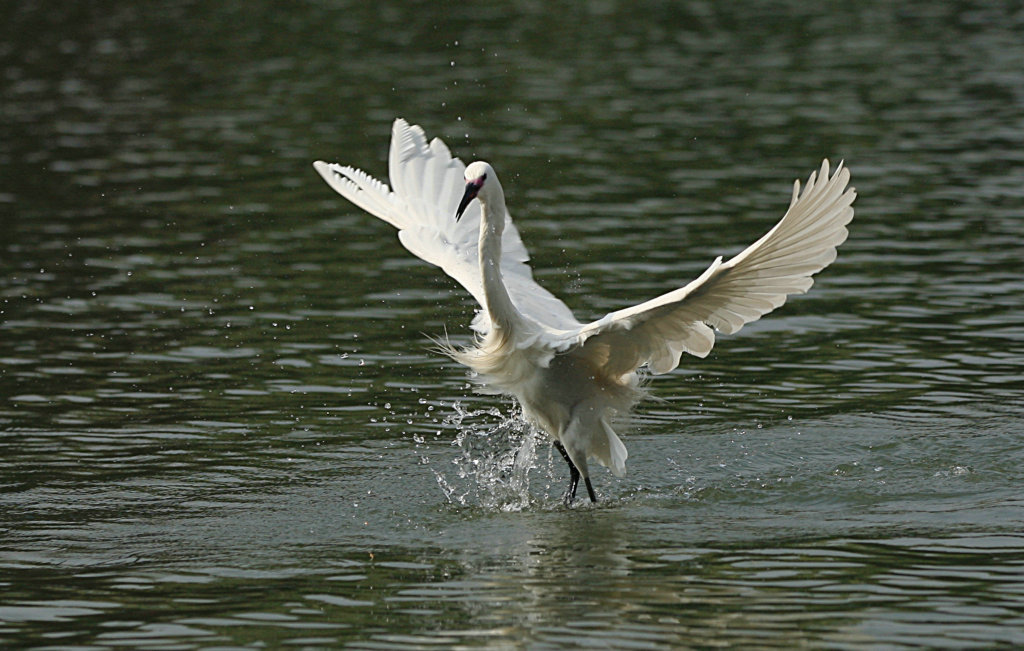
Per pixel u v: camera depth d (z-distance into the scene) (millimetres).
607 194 22266
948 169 23500
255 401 13844
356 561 9922
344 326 16312
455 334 15984
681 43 36719
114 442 12688
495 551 10125
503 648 8211
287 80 31906
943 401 13445
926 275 17750
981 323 15797
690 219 20734
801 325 16047
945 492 11273
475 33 38125
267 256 19312
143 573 9672
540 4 43094
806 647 8156
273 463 12250
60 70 33062
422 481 11914
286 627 8617
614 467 11680
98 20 39844
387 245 19953
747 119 27812
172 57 34688
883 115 27984
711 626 8500
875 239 19516
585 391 11555
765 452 12406
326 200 22359
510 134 26547
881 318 16156
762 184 22781
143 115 28438
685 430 13055
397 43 36531
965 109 28328
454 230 12656
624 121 27719
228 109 28953
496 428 13258
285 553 10109
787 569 9516
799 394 13875
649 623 8570
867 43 36469
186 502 11297
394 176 12859
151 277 18250
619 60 34344
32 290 17578
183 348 15453
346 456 12477
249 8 41938
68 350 15312
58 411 13461
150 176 23750
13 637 8531
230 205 21969
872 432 12734
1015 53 34469
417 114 28219
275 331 16094
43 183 23250
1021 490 11250
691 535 10398
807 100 29594
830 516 10797
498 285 11320
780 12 41875
